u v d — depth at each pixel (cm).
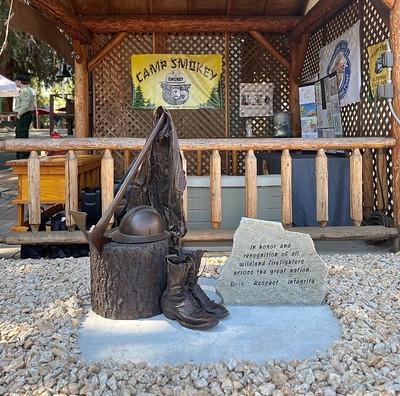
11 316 302
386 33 516
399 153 493
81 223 294
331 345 258
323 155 491
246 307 317
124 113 845
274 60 852
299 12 788
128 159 682
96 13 779
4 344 262
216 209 485
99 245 291
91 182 643
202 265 419
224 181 521
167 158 314
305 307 318
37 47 1720
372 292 344
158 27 796
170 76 834
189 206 517
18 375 231
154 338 267
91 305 311
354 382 223
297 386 220
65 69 1031
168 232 310
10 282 376
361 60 583
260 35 819
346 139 492
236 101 856
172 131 309
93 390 218
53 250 502
